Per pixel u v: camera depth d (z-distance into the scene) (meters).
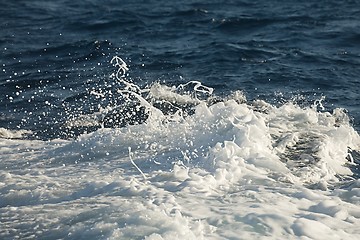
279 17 36.50
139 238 11.41
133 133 18.62
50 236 12.20
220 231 11.79
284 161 16.33
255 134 17.00
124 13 38.19
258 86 25.09
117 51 30.39
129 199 13.38
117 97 23.70
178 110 20.45
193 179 14.27
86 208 13.12
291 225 12.04
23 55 30.22
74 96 24.05
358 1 40.16
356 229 12.26
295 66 27.84
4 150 18.66
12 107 23.17
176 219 11.91
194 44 31.72
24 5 41.12
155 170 15.77
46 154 18.02
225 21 35.69
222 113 18.41
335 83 25.62
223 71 27.14
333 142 17.78
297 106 21.34
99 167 16.52
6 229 12.66
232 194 13.64
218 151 15.64
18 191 14.77
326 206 13.07
